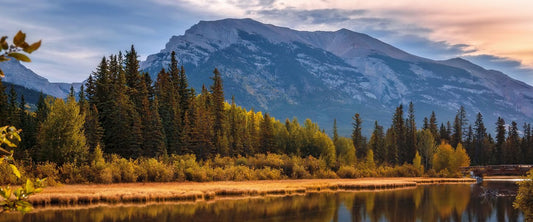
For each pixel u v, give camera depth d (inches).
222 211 1902.1
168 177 2960.1
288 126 5629.9
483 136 7258.9
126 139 3415.4
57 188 2230.6
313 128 5177.2
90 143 3154.5
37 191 224.1
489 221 1889.8
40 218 1557.6
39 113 3476.9
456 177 4783.5
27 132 3191.4
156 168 2947.8
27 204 220.2
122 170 2795.3
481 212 2113.7
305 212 1978.3
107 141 3484.3
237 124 4616.1
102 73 3814.0
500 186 3550.7
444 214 2047.2
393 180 3961.6
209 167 3449.8
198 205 2036.2
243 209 1983.3
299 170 3816.4
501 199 2596.0
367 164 4731.8
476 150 6948.8
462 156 4926.2
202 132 3954.2
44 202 1836.9
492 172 5098.4
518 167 5201.8
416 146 6058.1
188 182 3004.4
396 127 6422.2
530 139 6737.2
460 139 6993.1
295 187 2859.3
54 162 2689.5
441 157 4960.6
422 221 1870.1
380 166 4766.2
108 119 3567.9
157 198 2129.7
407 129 6422.2
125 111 3481.8
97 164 2687.0
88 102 3750.0
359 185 3186.5
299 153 4485.7
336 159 4643.2
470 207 2260.1
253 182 3228.3
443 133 7135.8
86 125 3230.8
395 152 5797.2
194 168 3157.0
